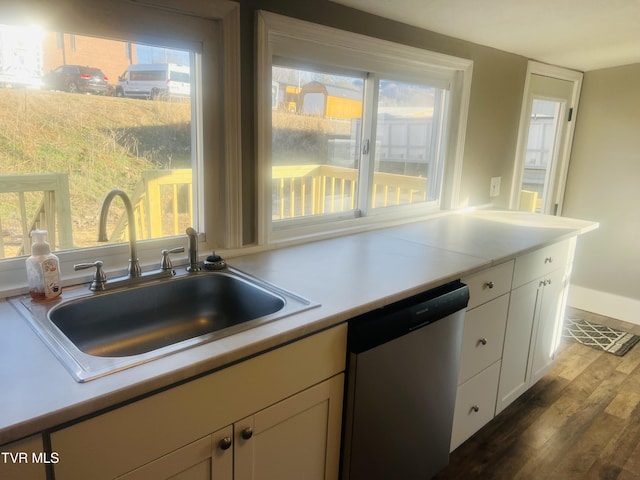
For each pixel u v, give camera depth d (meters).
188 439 0.99
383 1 1.79
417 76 2.31
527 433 2.17
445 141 2.62
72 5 1.23
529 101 3.09
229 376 1.04
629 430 2.20
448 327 1.60
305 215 2.08
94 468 0.86
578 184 3.61
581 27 2.20
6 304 1.22
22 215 1.44
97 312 1.33
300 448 1.25
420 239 2.11
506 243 2.06
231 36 1.53
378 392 1.39
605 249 3.53
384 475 1.51
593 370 2.76
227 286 1.55
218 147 1.63
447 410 1.74
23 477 0.77
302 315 1.21
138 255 1.54
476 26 2.18
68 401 0.80
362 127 2.20
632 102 3.25
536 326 2.34
